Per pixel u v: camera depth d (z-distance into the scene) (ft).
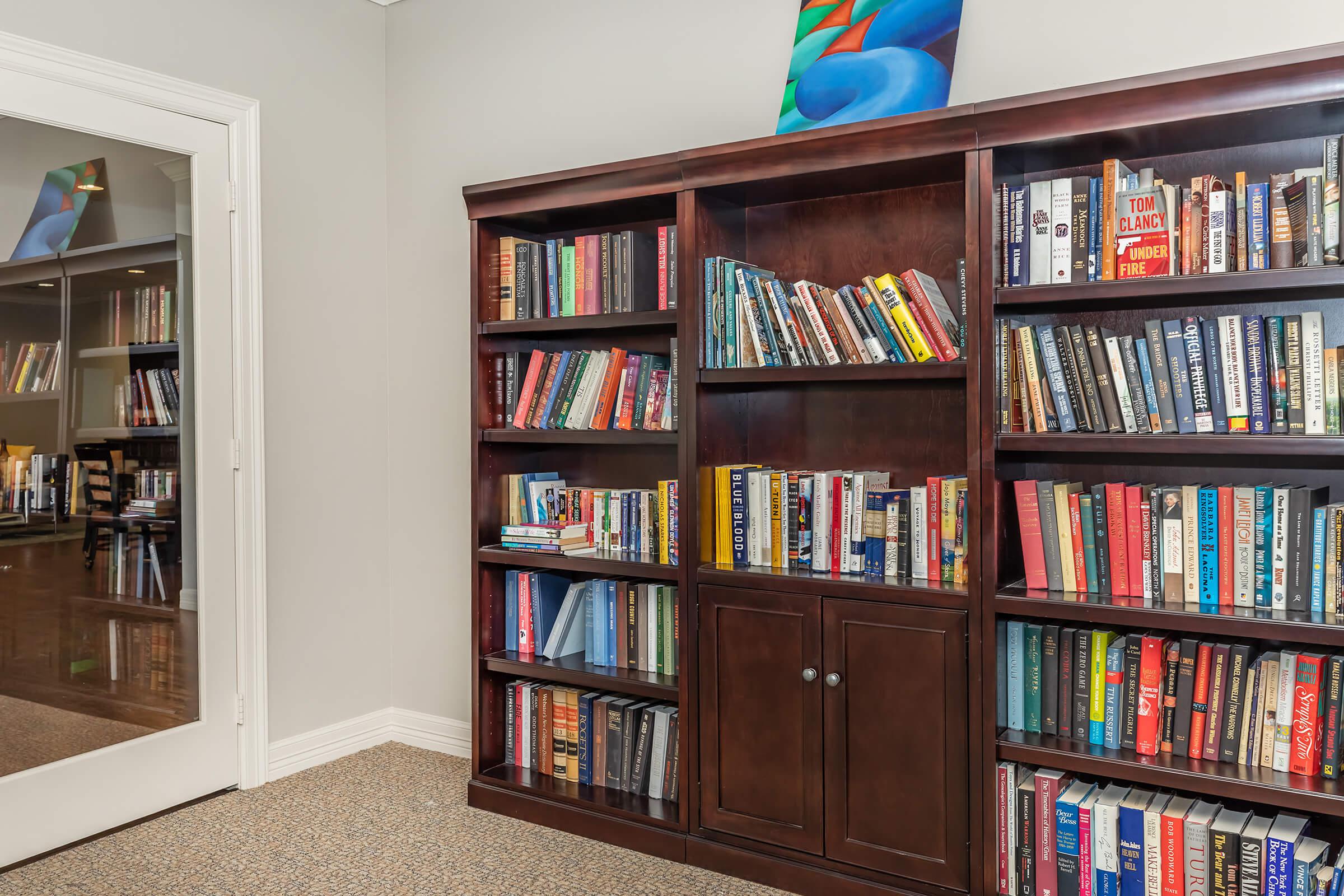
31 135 8.55
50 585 8.68
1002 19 8.02
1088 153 7.13
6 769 8.36
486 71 11.03
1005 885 7.09
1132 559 6.76
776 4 9.12
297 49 10.73
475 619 9.63
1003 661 7.20
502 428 9.76
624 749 9.10
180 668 9.68
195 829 9.11
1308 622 6.01
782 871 7.91
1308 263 6.09
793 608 7.84
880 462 8.50
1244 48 7.13
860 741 7.57
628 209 9.12
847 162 7.52
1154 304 7.16
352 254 11.37
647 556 9.05
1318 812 6.05
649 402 8.83
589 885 7.98
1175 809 6.64
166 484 9.57
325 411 11.02
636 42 9.98
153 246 9.45
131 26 9.23
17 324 8.46
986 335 7.00
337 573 11.18
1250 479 7.09
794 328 7.97
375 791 10.10
